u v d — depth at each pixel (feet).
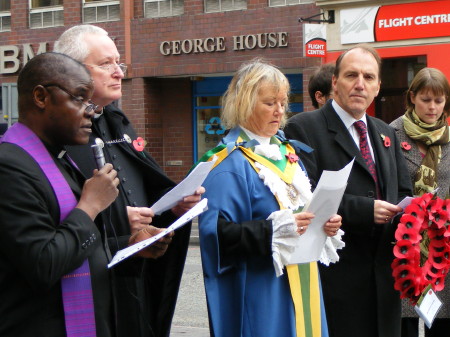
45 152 9.93
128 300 12.16
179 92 61.36
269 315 12.62
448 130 17.28
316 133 14.92
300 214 12.53
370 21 52.21
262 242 12.35
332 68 18.20
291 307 12.87
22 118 10.07
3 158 9.48
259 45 55.83
